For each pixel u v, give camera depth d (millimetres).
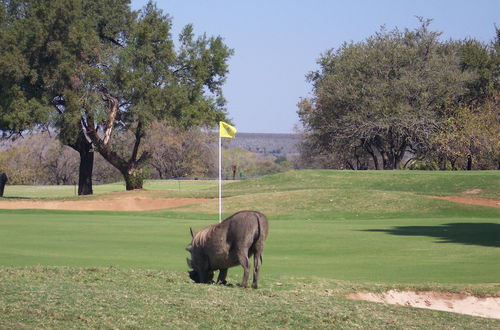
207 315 10156
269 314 10430
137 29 45844
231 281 13594
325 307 11180
